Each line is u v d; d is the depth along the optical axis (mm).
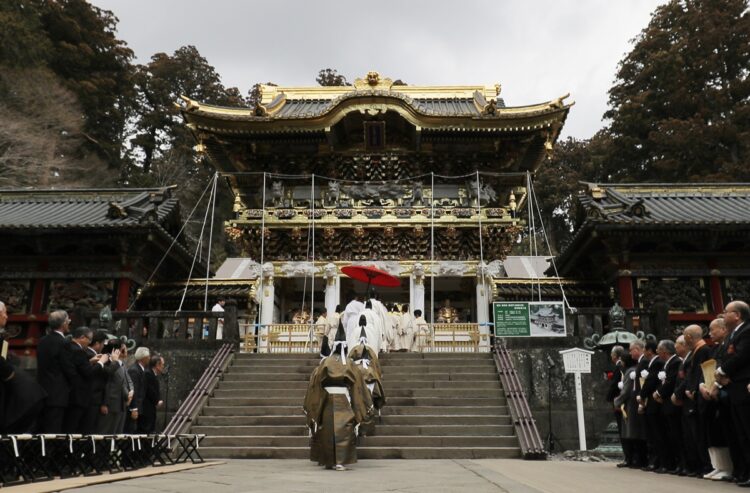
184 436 12641
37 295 25250
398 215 28172
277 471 10078
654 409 10148
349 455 10617
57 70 56312
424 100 33062
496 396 17219
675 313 24203
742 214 25312
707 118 53875
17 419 8133
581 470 10477
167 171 65562
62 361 9312
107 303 25219
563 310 19984
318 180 30500
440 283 30781
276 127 27828
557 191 70625
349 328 18500
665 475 9523
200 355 19844
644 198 28609
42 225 23922
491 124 27531
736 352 7703
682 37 56375
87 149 58375
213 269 58281
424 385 17781
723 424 8258
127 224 24266
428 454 14195
